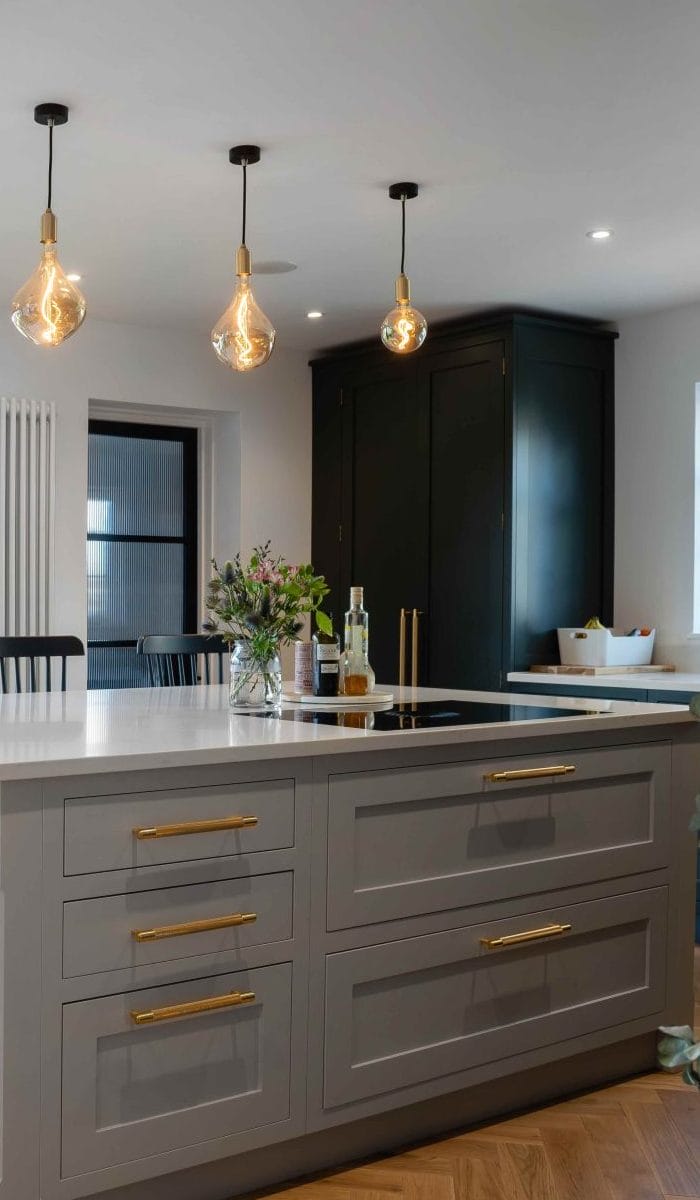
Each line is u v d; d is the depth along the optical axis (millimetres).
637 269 4723
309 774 2428
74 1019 2125
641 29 2816
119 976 2178
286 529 6195
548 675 5047
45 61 2945
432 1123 2693
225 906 2312
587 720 2854
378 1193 2410
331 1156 2529
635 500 5477
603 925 2938
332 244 4422
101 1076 2164
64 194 3885
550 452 5312
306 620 6215
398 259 4609
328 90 3123
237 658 3012
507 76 3049
